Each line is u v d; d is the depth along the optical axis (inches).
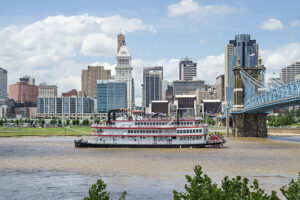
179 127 5364.2
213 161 4055.1
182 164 3846.0
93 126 5546.3
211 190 1397.6
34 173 3437.5
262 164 3855.8
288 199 1440.7
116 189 2773.1
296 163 3927.2
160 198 2522.1
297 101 6117.1
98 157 4456.2
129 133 5428.2
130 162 4008.4
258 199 1354.6
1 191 2748.5
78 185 2918.3
